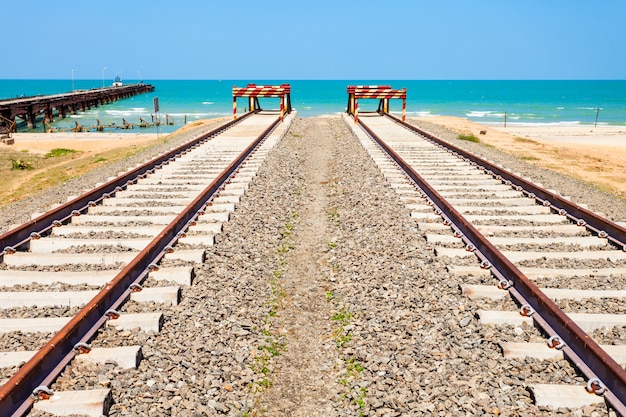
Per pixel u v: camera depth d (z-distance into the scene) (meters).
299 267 8.51
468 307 6.31
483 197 11.74
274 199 11.80
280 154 17.33
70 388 4.64
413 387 4.93
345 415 4.82
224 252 8.30
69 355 5.02
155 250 7.67
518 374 5.00
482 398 4.68
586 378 4.81
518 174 14.55
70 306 6.41
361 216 10.43
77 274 7.11
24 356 5.20
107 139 35.25
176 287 6.70
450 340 5.66
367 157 16.52
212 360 5.43
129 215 10.13
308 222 10.82
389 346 5.67
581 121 62.31
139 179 13.20
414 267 7.58
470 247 8.12
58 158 26.27
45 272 7.15
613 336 5.68
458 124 38.72
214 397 4.89
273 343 6.19
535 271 7.32
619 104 105.94
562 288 6.80
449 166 15.24
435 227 9.23
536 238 8.76
